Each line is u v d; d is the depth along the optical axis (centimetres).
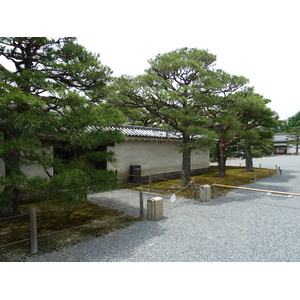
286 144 4734
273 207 730
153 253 417
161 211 625
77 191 455
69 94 439
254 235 498
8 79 455
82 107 495
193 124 1062
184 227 552
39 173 876
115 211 707
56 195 444
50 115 441
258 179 1333
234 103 1031
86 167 541
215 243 458
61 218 638
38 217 646
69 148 633
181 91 947
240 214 655
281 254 409
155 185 1150
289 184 1154
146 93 861
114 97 863
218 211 688
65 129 506
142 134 1245
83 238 491
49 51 579
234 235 498
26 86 469
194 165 1689
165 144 1475
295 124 5650
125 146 1238
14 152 483
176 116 852
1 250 434
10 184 392
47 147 551
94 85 605
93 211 707
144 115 1098
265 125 1338
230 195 920
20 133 512
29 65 588
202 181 1264
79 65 524
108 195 936
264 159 3472
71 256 407
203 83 916
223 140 1423
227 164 2716
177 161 1555
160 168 1435
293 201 812
